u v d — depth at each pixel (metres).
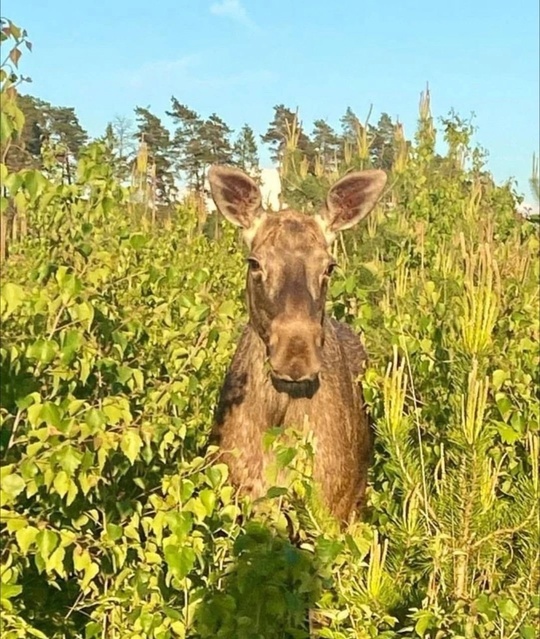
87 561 1.69
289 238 2.55
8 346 1.61
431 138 5.71
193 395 2.51
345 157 5.07
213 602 1.91
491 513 2.03
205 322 2.50
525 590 2.03
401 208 5.40
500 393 2.27
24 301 1.65
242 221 2.71
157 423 1.89
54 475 1.57
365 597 1.92
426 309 3.18
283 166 5.00
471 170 6.30
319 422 2.63
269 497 2.01
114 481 1.97
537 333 2.92
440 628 1.97
